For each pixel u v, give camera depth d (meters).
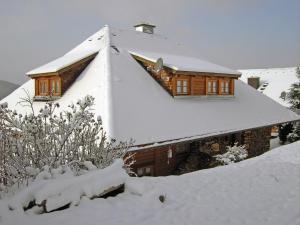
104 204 4.83
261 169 7.79
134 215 4.62
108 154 5.98
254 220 4.76
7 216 4.05
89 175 5.07
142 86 13.30
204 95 15.29
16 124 5.34
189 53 20.34
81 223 4.19
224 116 14.29
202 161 13.25
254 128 14.65
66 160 5.61
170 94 13.88
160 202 5.23
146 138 9.90
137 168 11.27
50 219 4.20
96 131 5.93
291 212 5.07
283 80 37.94
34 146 5.20
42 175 4.83
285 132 23.52
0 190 4.74
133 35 18.28
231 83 17.12
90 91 12.34
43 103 13.98
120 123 9.96
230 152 13.14
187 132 11.47
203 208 5.19
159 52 17.84
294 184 6.57
